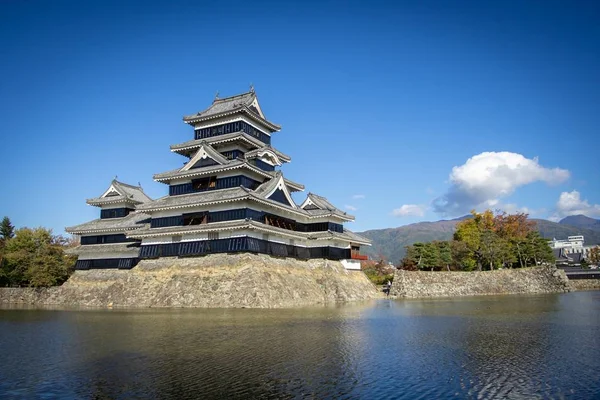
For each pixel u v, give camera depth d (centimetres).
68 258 7550
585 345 2373
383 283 9300
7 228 9294
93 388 1633
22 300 6675
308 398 1505
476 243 8531
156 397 1523
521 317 3691
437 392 1566
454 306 4931
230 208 5316
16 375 1823
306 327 3067
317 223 6731
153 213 5919
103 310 4734
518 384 1653
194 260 5297
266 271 5056
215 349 2283
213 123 6500
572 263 12312
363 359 2061
